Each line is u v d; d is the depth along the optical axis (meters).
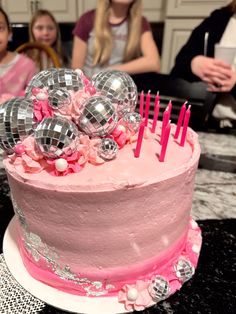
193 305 0.32
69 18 1.37
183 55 0.83
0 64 0.84
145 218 0.29
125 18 0.90
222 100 0.77
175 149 0.35
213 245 0.40
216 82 0.71
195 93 0.76
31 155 0.29
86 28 0.95
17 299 0.32
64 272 0.32
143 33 0.94
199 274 0.35
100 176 0.28
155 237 0.31
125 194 0.27
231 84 0.71
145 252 0.31
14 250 0.38
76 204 0.27
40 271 0.33
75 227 0.28
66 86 0.32
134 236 0.30
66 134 0.27
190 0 1.22
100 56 0.92
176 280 0.34
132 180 0.27
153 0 1.31
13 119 0.29
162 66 1.38
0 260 0.37
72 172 0.29
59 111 0.30
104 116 0.29
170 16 1.27
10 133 0.30
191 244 0.38
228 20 0.78
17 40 1.30
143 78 0.82
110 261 0.31
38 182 0.27
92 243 0.29
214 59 0.72
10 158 0.31
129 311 0.31
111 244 0.30
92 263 0.31
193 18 1.25
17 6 1.36
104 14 0.88
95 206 0.27
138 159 0.32
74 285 0.32
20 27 1.29
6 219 0.44
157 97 0.39
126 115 0.33
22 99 0.31
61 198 0.27
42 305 0.31
